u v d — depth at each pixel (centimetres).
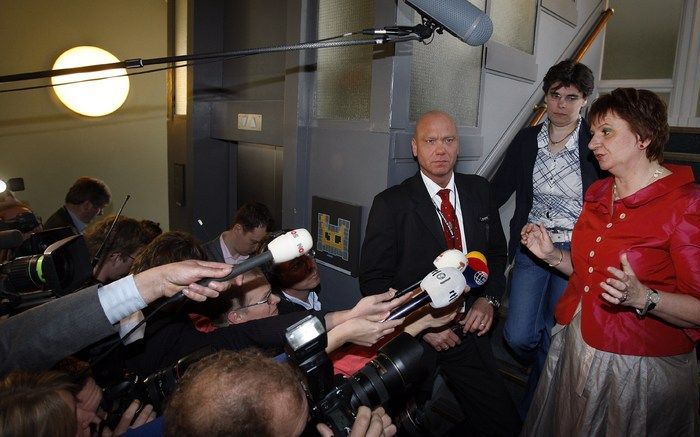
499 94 293
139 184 438
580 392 158
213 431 77
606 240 157
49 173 396
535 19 311
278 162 332
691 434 153
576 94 209
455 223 209
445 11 168
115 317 112
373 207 208
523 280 230
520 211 236
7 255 150
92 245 193
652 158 149
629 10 384
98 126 412
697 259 138
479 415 219
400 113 223
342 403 111
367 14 231
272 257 121
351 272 244
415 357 123
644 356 149
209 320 187
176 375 125
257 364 87
